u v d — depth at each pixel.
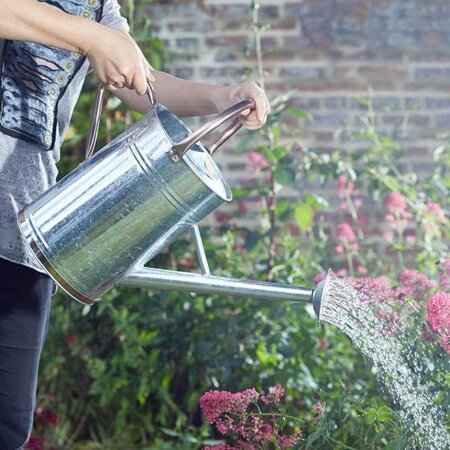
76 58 2.40
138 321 4.16
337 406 3.07
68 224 2.20
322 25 5.34
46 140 2.39
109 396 4.12
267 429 2.76
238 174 5.32
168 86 2.62
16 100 2.35
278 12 5.36
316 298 2.22
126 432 4.30
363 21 5.34
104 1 2.45
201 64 5.37
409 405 2.40
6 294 2.42
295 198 5.25
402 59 5.32
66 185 2.22
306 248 5.13
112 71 2.15
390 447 2.44
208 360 4.05
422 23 5.32
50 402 4.39
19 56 2.34
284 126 4.73
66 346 4.37
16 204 2.36
